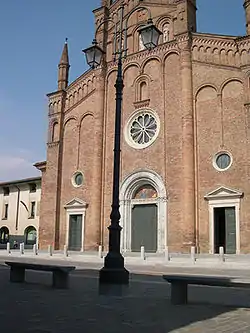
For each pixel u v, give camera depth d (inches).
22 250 1405.0
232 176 1150.3
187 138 1233.4
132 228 1346.0
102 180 1416.1
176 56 1338.6
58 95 1614.2
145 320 322.0
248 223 1095.0
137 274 766.5
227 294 500.7
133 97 1416.1
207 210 1176.2
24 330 277.4
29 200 2207.2
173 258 1031.6
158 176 1285.7
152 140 1330.0
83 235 1417.3
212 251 1143.0
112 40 1530.5
